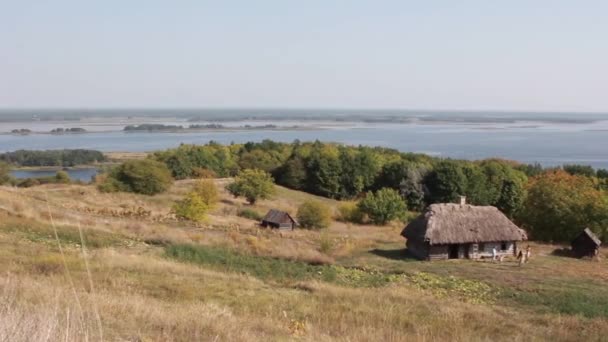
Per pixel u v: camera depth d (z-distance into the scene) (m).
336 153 103.12
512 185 81.69
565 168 95.12
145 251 28.02
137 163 70.38
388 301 20.84
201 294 17.95
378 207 63.97
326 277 27.62
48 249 23.80
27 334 6.34
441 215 40.44
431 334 15.13
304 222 56.97
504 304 24.97
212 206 61.22
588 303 25.22
